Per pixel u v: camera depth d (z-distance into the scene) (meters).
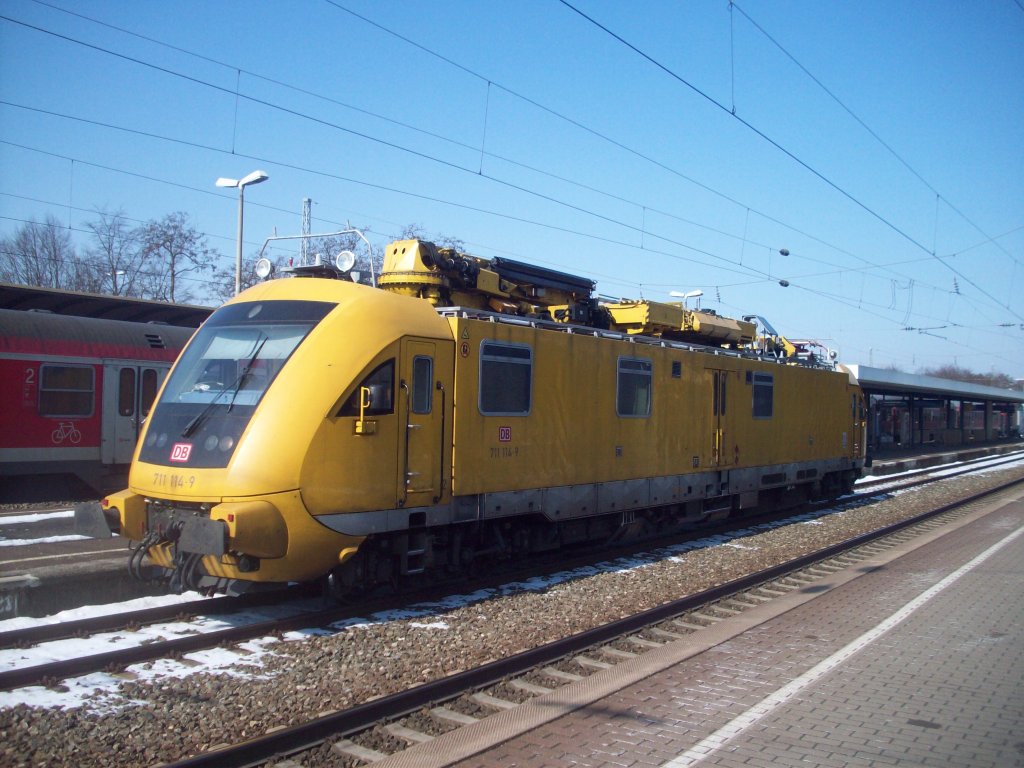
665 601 9.99
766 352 18.03
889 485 25.72
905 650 7.72
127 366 17.98
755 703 6.25
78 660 6.58
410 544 9.45
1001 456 47.84
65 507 16.28
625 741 5.51
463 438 9.74
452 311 9.94
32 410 16.45
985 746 5.45
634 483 12.77
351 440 8.42
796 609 9.44
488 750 5.35
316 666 7.02
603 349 12.17
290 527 7.93
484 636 8.11
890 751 5.36
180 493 8.04
